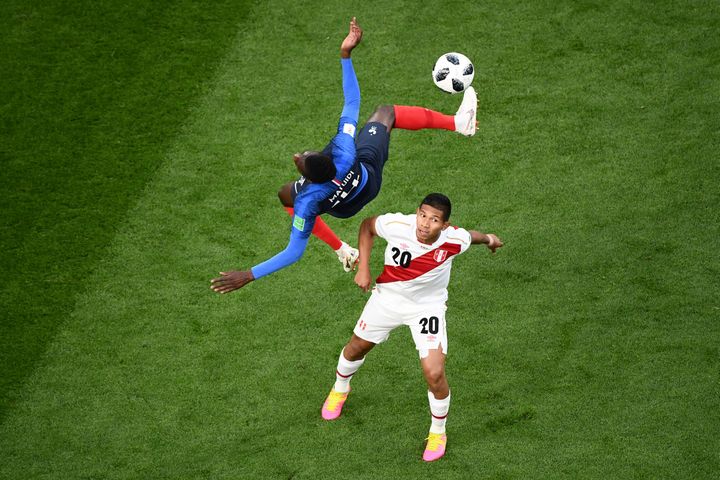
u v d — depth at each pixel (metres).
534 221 32.53
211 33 39.72
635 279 30.62
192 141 35.91
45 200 34.28
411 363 29.33
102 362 29.66
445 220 23.88
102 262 32.28
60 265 32.25
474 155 34.75
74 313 30.92
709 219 31.98
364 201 25.00
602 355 28.80
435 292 25.80
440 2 40.12
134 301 31.19
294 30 39.53
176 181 34.62
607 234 31.95
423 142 35.31
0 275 32.03
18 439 27.91
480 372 28.75
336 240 28.38
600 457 26.45
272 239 32.69
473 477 26.33
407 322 26.05
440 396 25.83
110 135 36.31
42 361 29.72
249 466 26.98
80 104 37.50
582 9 39.38
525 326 29.75
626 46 37.88
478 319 30.09
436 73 27.33
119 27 40.19
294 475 26.70
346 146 24.30
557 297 30.41
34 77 38.56
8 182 34.94
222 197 34.03
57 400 28.78
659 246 31.42
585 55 37.69
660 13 38.97
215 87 37.72
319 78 37.69
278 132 35.97
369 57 38.25
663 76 36.72
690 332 29.08
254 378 29.11
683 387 27.78
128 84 38.06
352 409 28.30
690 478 25.78
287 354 29.66
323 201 23.95
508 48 38.16
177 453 27.42
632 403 27.55
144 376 29.27
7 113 37.31
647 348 28.83
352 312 30.62
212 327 30.42
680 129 34.91
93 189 34.56
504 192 33.50
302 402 28.50
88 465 27.25
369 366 29.36
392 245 24.94
